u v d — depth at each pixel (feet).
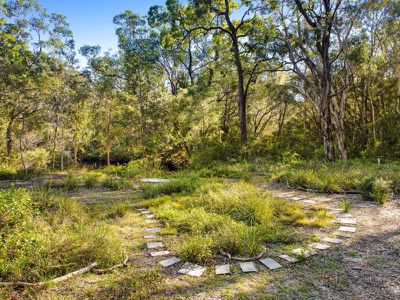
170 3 63.26
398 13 55.31
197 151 63.31
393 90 71.36
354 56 53.42
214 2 65.31
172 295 10.84
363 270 12.36
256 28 54.95
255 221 19.01
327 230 17.54
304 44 57.00
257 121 107.04
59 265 12.62
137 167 57.57
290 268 12.82
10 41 61.11
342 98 61.05
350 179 30.55
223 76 70.23
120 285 11.69
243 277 12.14
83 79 82.17
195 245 14.26
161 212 22.18
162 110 62.13
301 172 35.37
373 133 72.08
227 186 30.22
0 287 11.27
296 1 52.19
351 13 52.54
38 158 69.36
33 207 21.94
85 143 93.45
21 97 64.75
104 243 14.62
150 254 14.99
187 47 76.79
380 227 17.71
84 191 35.12
